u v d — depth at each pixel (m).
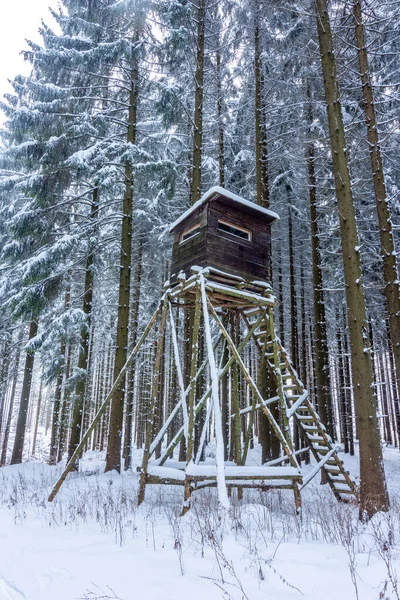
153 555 4.41
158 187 12.80
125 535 5.25
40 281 12.35
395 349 9.00
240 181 16.69
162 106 11.92
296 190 16.97
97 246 13.84
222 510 5.42
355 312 7.99
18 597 3.50
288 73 14.22
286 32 13.60
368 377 7.64
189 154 15.46
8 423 23.31
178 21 11.91
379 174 9.50
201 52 13.04
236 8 13.93
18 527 5.89
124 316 12.52
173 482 7.56
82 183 14.22
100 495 7.96
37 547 4.87
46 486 9.74
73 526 5.86
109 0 12.73
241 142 17.23
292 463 7.16
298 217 17.42
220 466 6.09
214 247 8.23
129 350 17.23
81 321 12.76
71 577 3.84
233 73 15.70
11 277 15.52
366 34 11.16
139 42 12.70
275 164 15.56
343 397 20.58
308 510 7.18
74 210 16.03
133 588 3.49
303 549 4.43
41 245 13.12
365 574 3.62
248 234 9.04
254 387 7.55
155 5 12.09
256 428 30.38
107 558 4.32
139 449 26.42
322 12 9.50
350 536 4.77
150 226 17.47
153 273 20.38
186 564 4.08
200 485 7.42
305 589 3.36
